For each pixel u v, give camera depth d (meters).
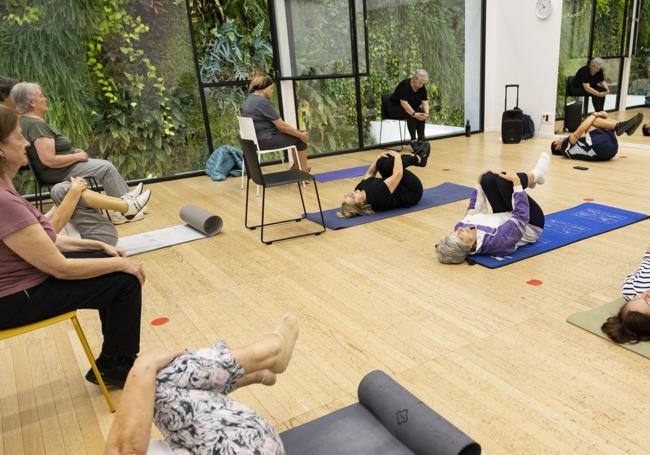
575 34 6.24
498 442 1.56
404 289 2.65
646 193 4.00
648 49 5.62
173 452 1.17
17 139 1.57
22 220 1.54
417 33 6.81
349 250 3.26
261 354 1.36
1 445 1.73
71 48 5.09
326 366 2.03
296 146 4.87
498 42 7.22
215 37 5.77
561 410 1.68
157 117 5.65
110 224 3.20
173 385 1.20
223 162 5.68
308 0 5.92
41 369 2.18
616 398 1.72
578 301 2.39
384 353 2.09
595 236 3.16
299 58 6.07
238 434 1.16
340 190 4.81
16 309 1.63
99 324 2.54
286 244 3.45
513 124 6.38
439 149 6.42
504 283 2.62
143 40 5.41
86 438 1.74
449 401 1.77
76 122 5.25
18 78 4.91
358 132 6.79
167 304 2.68
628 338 2.01
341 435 1.50
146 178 5.74
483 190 3.10
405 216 3.85
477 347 2.08
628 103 5.96
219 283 2.90
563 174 4.74
